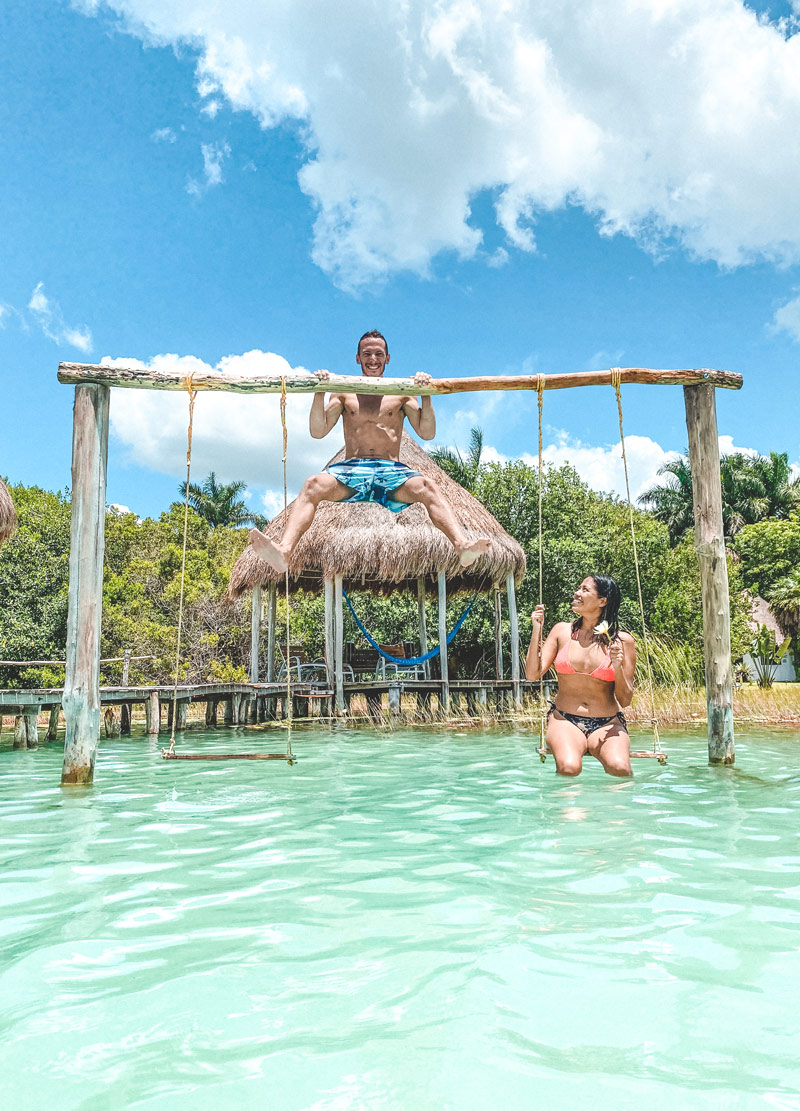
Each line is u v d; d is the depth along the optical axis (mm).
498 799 4785
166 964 2176
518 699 14297
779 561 31688
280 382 5699
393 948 2273
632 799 4711
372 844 3609
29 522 16922
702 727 10172
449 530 5605
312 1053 1674
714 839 3617
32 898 2811
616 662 5492
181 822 4207
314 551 13656
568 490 21047
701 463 6543
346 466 5770
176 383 5816
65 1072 1602
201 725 12391
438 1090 1522
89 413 5855
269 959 2201
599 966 2121
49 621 15695
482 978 2049
